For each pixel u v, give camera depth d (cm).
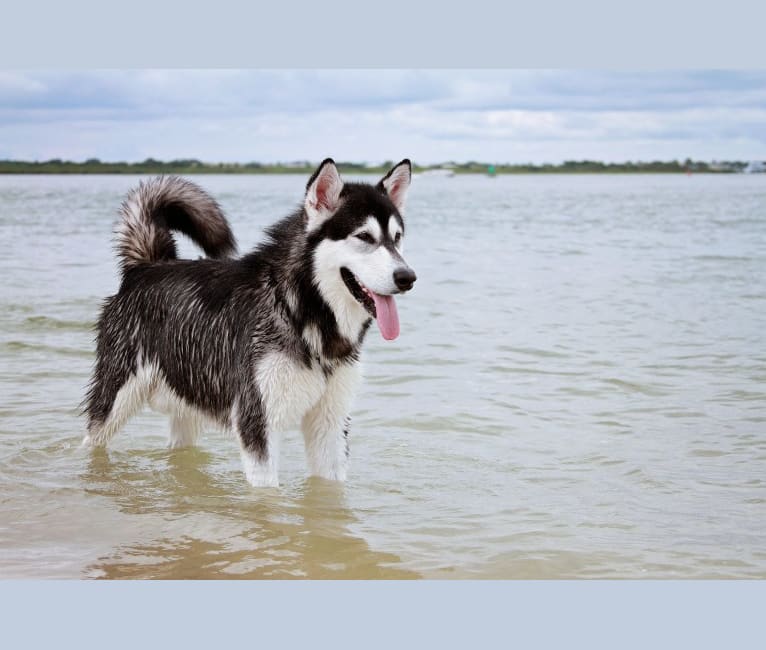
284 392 262
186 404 283
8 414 322
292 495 268
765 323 442
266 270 269
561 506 262
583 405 336
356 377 271
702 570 229
